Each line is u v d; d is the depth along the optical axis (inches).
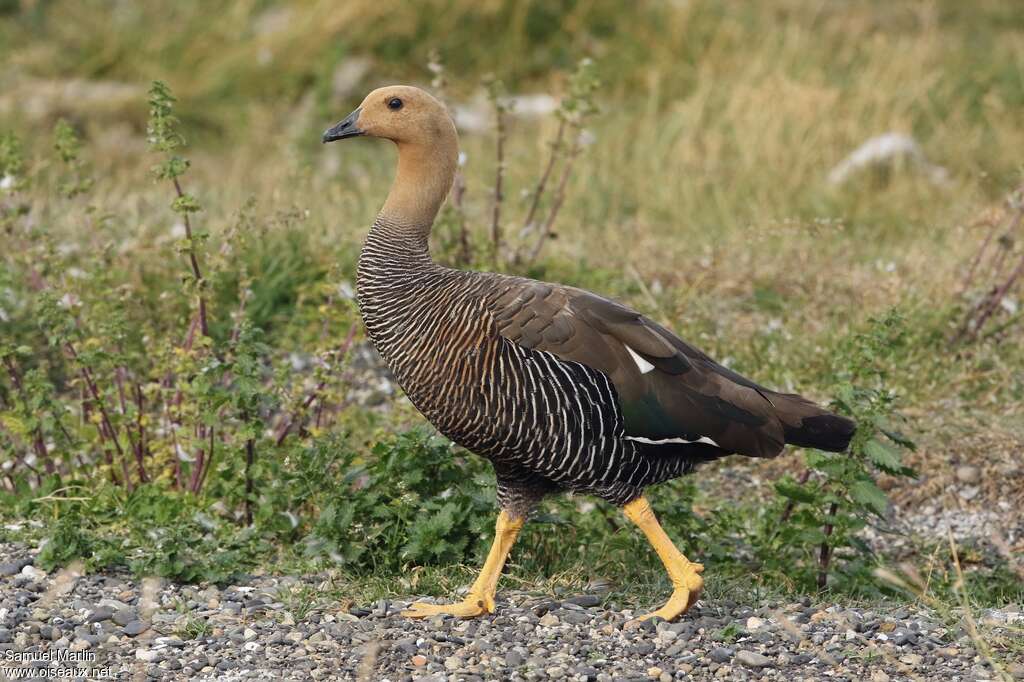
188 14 1016.9
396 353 357.7
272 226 586.2
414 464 396.2
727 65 924.0
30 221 602.2
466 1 974.4
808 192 745.6
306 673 315.3
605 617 354.9
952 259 617.9
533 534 402.3
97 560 369.1
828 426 353.1
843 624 352.8
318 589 368.8
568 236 676.1
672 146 815.1
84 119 869.8
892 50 901.8
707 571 401.4
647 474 353.4
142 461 439.2
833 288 610.5
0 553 374.6
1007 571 434.0
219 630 339.0
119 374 452.1
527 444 343.0
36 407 422.9
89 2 1034.1
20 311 545.0
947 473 488.7
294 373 503.8
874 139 793.6
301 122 880.9
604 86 918.4
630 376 343.6
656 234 696.4
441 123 376.8
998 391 537.3
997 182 765.3
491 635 340.5
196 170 810.8
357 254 603.8
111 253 507.2
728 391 350.3
